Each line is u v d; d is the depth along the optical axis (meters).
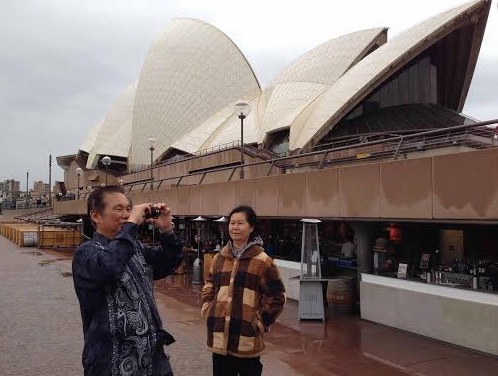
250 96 49.28
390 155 12.67
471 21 28.94
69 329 8.54
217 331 3.64
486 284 7.75
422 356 6.62
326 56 39.91
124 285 2.50
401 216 8.04
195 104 50.84
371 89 29.64
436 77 36.25
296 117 33.16
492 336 6.67
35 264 20.41
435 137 13.33
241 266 3.68
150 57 55.03
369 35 38.44
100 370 2.40
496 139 12.30
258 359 3.68
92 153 64.62
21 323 9.02
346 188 9.27
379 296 8.67
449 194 7.18
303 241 9.18
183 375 5.95
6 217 78.00
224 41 50.91
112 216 2.68
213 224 18.67
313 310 8.91
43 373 6.09
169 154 50.84
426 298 7.70
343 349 7.00
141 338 2.47
